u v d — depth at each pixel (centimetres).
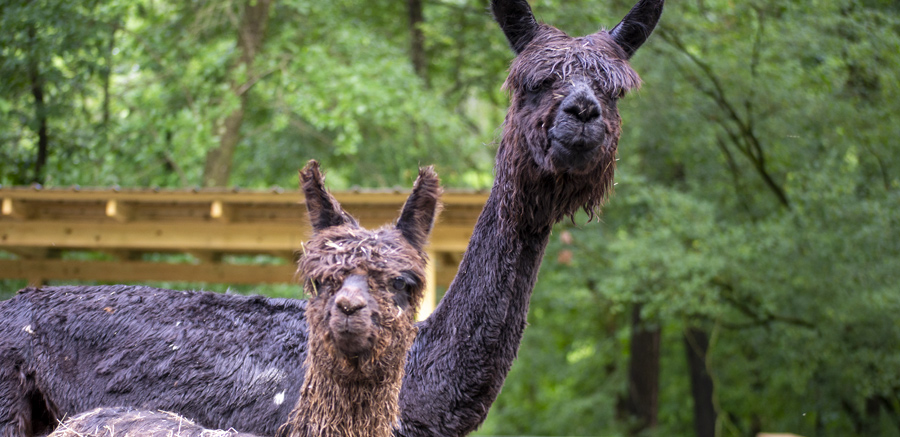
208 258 878
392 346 251
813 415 1320
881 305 942
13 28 875
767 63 1083
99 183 1017
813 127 1070
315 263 252
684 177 1352
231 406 333
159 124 1054
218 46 1121
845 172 1038
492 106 1611
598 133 288
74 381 337
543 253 343
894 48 950
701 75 1162
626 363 1856
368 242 252
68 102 946
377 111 1116
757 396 1434
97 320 347
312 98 1083
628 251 1088
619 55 329
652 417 1566
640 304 1445
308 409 263
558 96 300
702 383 1450
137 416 277
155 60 1080
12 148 948
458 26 1500
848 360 1048
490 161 1473
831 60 1020
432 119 1166
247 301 366
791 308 1135
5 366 331
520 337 343
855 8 1025
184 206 775
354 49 1212
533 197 322
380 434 259
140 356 340
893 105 981
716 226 1121
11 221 781
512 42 349
